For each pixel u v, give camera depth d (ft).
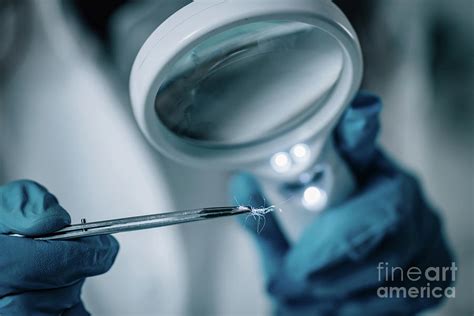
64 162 1.83
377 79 2.01
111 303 1.78
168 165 1.85
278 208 1.33
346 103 1.12
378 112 1.31
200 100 1.08
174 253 1.81
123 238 1.80
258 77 1.07
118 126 1.85
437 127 2.03
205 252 1.83
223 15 0.94
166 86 1.04
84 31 1.87
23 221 1.10
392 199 1.42
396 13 1.98
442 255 1.60
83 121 1.85
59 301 1.15
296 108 1.13
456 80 2.05
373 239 1.39
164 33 0.98
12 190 1.16
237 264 1.83
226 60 1.03
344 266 1.45
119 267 1.79
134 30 1.85
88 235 1.06
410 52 2.01
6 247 1.09
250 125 1.15
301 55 1.05
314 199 1.32
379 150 1.54
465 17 2.01
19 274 1.09
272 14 0.94
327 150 1.24
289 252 1.50
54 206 1.13
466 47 2.03
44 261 1.09
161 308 1.80
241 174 1.46
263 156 1.18
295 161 1.20
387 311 1.55
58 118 1.85
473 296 1.89
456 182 2.04
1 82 1.85
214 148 1.18
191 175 1.84
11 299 1.12
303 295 1.54
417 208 1.53
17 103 1.85
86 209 1.80
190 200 1.82
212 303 1.82
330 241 1.40
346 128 1.33
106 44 1.88
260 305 1.81
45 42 1.87
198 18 0.95
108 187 1.82
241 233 1.84
